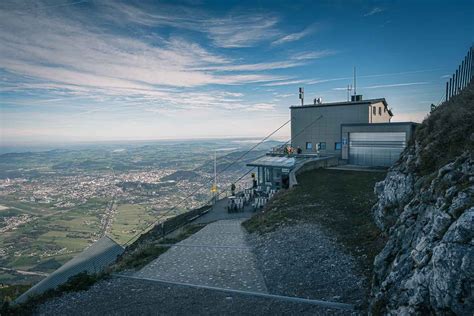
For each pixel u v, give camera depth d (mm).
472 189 7367
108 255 22906
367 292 9594
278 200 23688
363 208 18141
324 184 25562
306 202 21391
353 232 14969
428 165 12039
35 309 10859
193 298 10586
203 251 16109
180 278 12586
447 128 12023
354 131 34562
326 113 37875
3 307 10938
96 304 10766
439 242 6891
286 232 16688
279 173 32594
